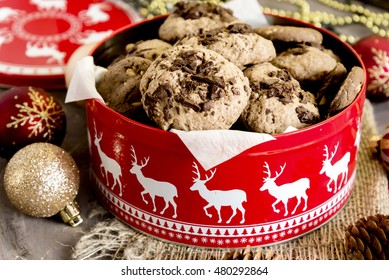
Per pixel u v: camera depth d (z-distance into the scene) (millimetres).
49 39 1652
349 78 1099
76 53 1409
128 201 1143
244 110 1092
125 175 1113
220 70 1061
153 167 1058
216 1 1666
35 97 1272
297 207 1105
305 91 1207
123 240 1144
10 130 1244
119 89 1172
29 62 1562
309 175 1077
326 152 1072
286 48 1262
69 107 1494
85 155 1362
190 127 1021
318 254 1116
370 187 1262
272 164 1030
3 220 1198
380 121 1455
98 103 1091
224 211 1073
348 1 1847
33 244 1146
